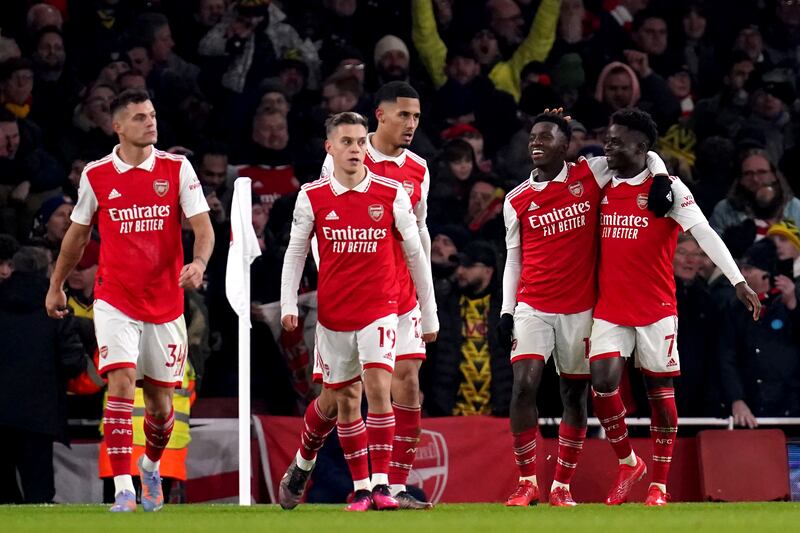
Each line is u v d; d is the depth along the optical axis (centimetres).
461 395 4050
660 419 2967
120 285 2697
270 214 4303
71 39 4741
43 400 3666
